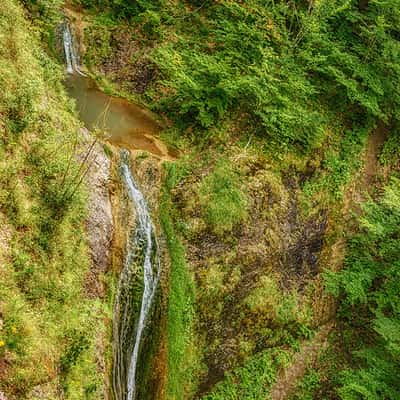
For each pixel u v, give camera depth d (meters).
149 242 10.88
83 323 7.45
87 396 7.04
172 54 13.15
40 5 11.95
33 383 5.96
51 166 7.88
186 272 11.38
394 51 14.76
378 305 14.78
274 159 13.57
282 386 13.52
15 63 8.52
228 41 13.77
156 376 10.64
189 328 11.33
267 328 13.35
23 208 7.05
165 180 11.72
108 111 12.64
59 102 9.95
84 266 8.06
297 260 14.24
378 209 14.95
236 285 12.23
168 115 13.20
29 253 6.93
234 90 12.34
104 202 9.49
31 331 6.18
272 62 13.43
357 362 14.74
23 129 7.74
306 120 13.31
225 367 12.44
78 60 13.95
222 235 12.04
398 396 12.04
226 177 12.39
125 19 14.69
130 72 13.95
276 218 13.39
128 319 9.69
